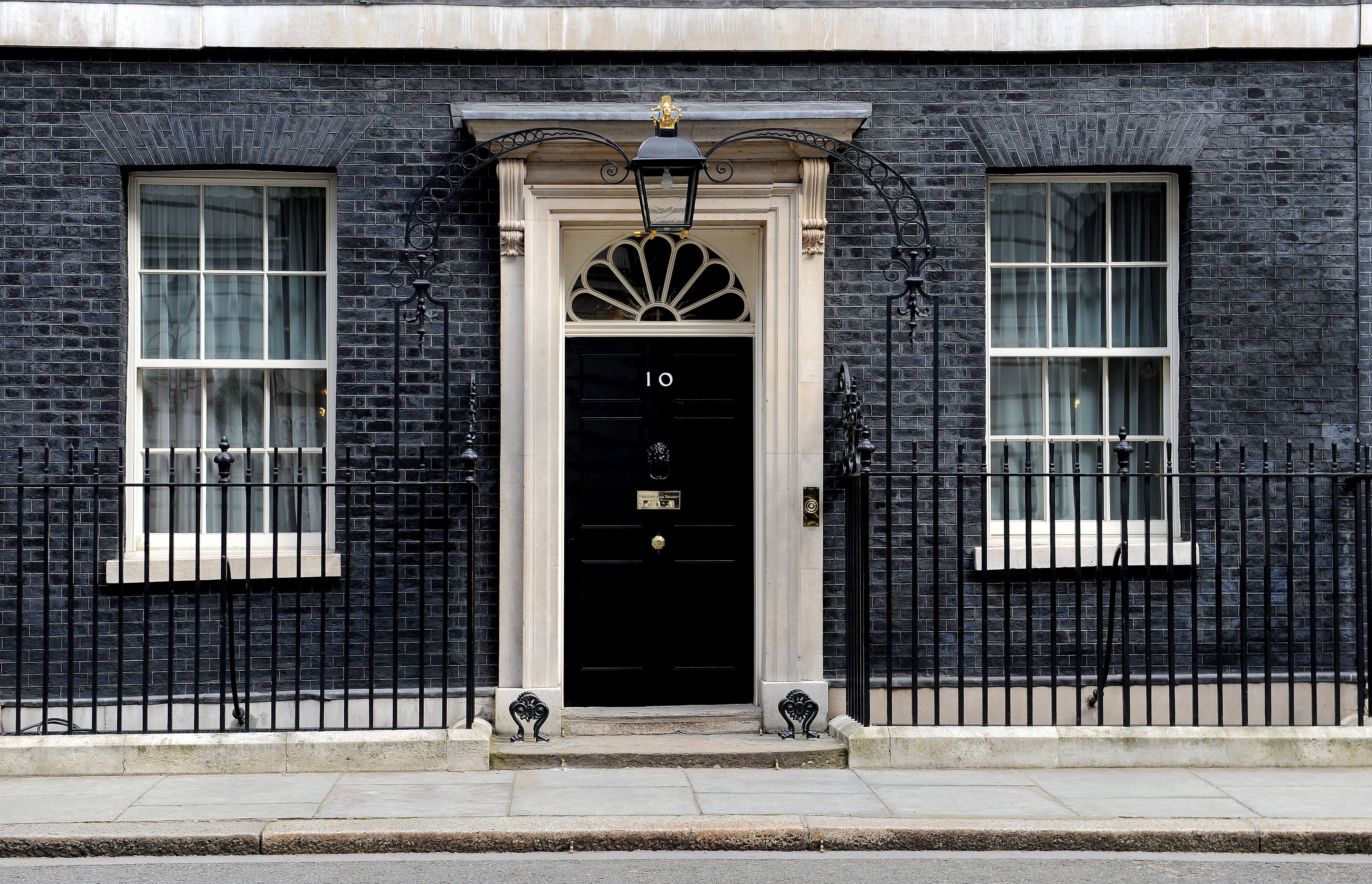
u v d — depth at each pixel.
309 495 7.68
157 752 6.53
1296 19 7.59
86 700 7.25
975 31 7.54
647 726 7.32
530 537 7.30
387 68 7.46
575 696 7.63
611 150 7.34
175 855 5.42
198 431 7.71
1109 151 7.60
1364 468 6.90
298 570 6.59
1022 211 7.93
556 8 7.45
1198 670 7.08
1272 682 7.36
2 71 7.31
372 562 6.60
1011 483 7.89
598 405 7.69
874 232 7.55
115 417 7.34
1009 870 5.27
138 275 7.61
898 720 7.50
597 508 7.67
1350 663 7.62
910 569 7.54
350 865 5.30
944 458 7.55
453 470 7.41
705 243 7.70
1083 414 7.96
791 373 7.42
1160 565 7.57
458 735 6.70
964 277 7.57
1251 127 7.64
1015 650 7.56
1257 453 7.60
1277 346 7.62
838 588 7.46
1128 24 7.56
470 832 5.52
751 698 7.69
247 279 7.75
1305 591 7.62
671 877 5.16
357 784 6.36
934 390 7.11
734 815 5.77
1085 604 7.57
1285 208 7.65
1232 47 7.59
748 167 7.41
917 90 7.59
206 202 7.71
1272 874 5.25
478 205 7.47
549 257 7.40
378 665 7.35
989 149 7.59
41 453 7.30
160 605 7.31
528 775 6.59
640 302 7.73
